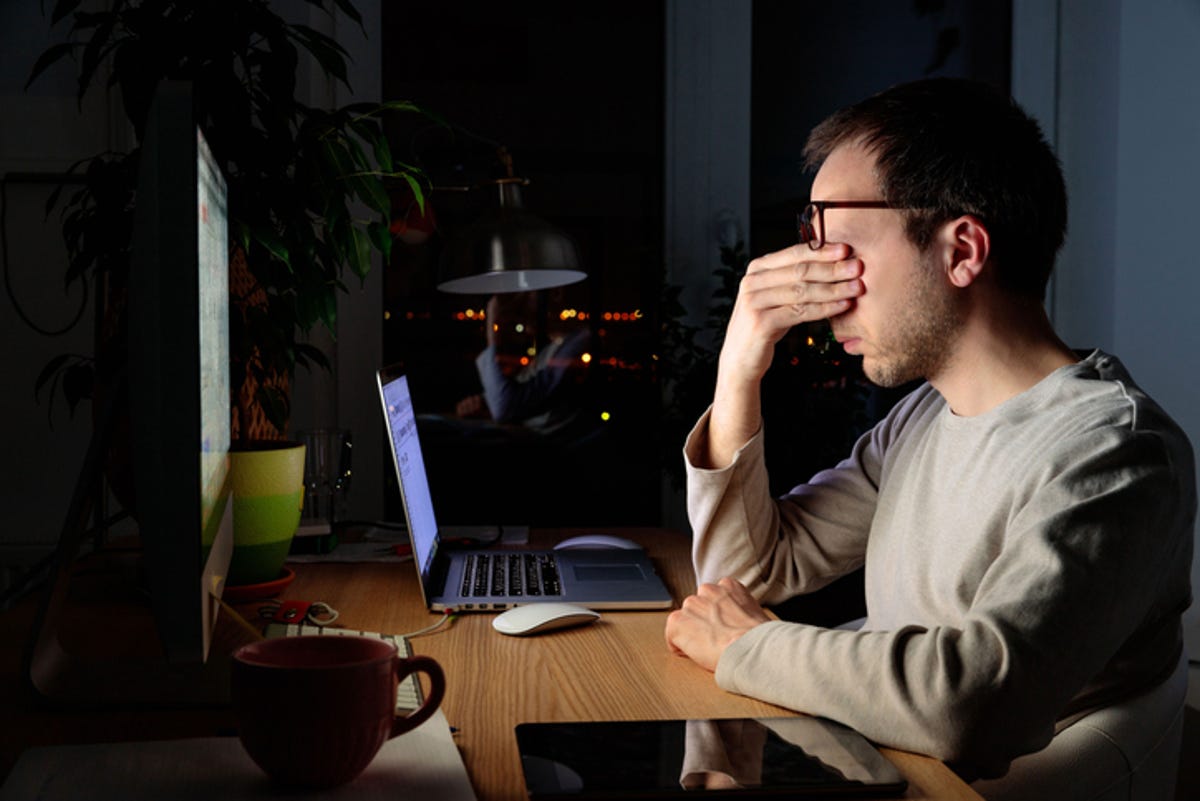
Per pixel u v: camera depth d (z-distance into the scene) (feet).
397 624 3.90
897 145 3.37
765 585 4.19
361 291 8.26
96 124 7.60
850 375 7.48
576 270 6.26
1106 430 3.06
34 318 7.63
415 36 8.41
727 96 8.60
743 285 4.00
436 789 2.28
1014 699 2.64
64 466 7.68
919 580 3.52
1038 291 3.52
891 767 2.49
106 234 5.00
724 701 3.03
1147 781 3.18
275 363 5.18
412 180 5.49
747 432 4.14
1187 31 8.38
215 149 4.97
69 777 2.31
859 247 3.45
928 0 8.90
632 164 8.65
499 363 8.51
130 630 3.67
